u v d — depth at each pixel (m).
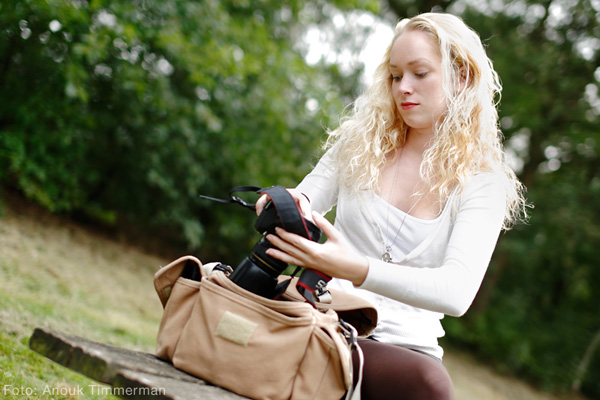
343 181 1.73
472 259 1.41
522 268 11.09
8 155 4.98
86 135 5.94
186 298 1.38
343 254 1.26
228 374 1.24
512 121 10.29
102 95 5.82
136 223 7.02
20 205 5.75
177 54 5.47
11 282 3.45
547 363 9.69
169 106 5.83
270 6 6.93
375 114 1.75
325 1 7.26
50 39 4.95
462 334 9.71
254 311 1.26
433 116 1.62
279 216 1.26
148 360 1.27
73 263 4.79
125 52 5.54
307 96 6.43
